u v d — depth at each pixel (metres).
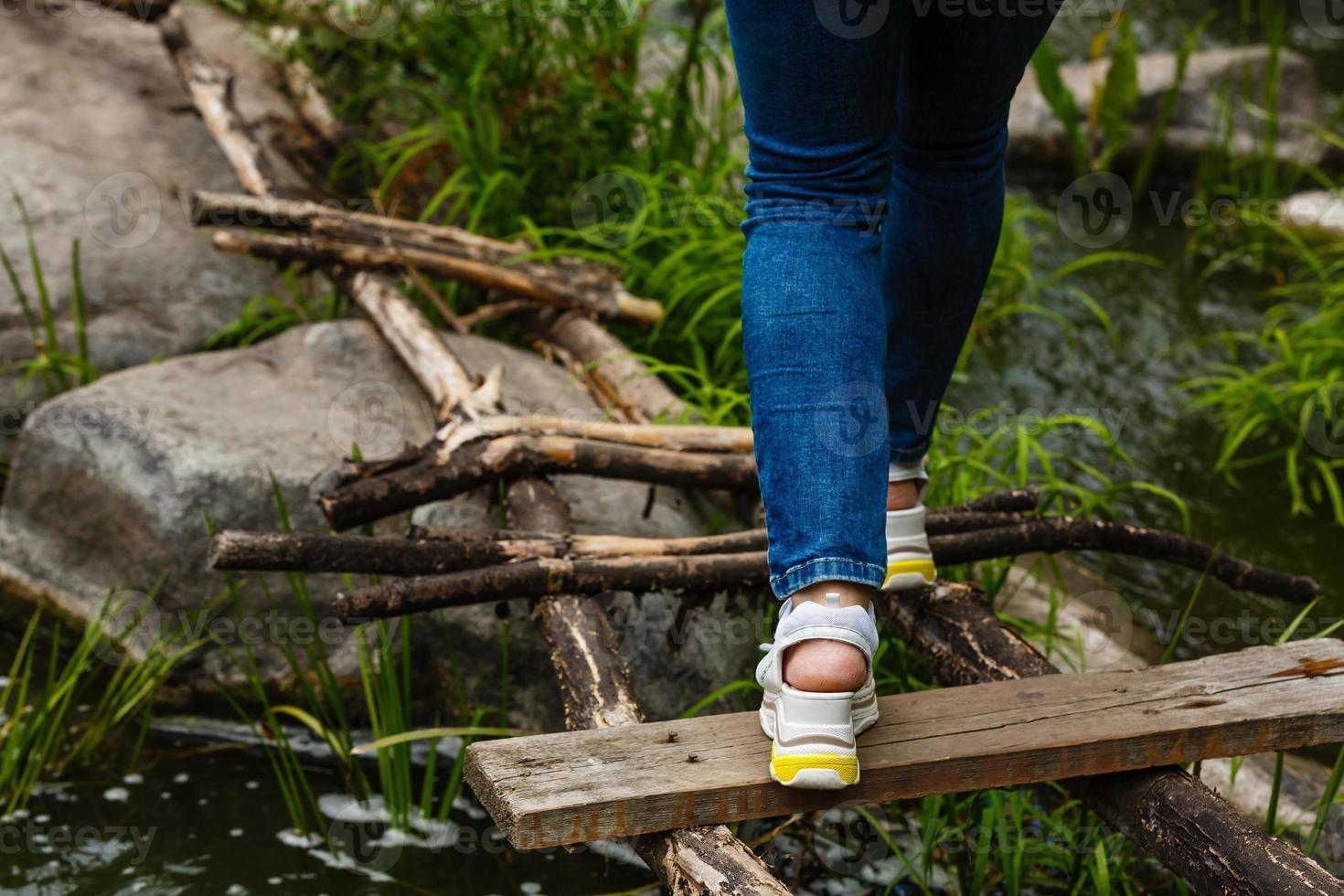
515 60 3.71
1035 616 2.66
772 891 1.41
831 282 1.46
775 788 1.55
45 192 3.39
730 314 3.34
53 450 2.59
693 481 2.39
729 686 2.22
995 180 1.75
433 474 2.21
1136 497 3.20
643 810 1.51
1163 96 5.03
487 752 1.58
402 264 3.02
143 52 4.03
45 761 2.23
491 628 2.37
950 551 2.17
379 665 2.28
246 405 2.65
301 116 3.96
